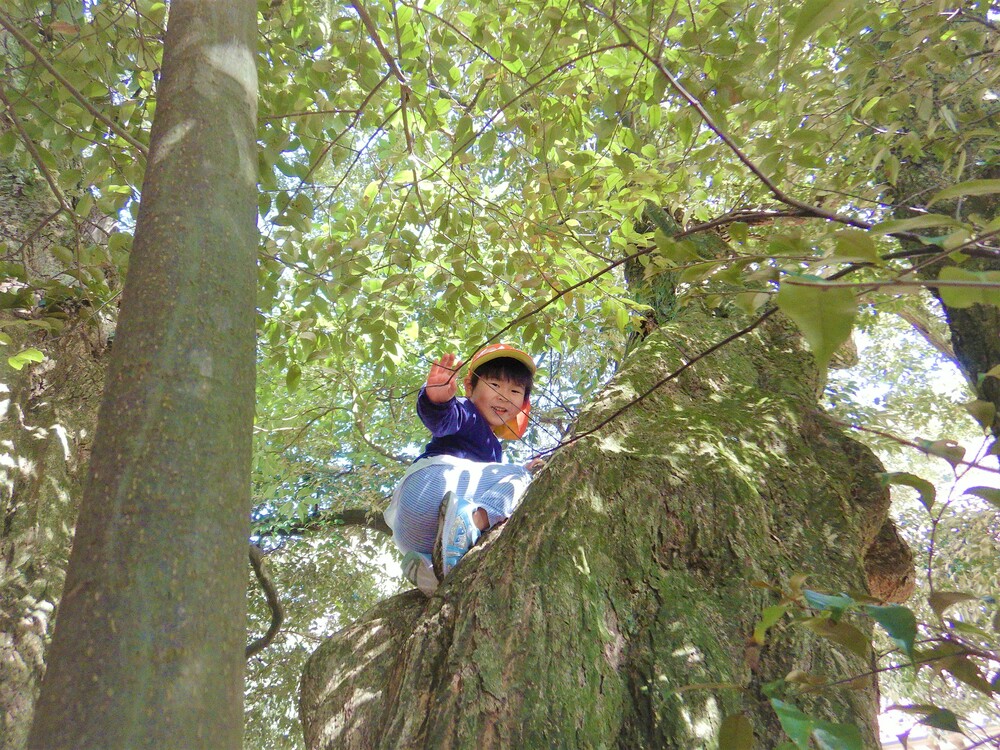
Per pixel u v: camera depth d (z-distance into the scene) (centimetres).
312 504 900
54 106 307
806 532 185
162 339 108
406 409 783
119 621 88
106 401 106
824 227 256
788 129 262
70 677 85
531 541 176
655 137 356
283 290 387
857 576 175
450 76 290
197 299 112
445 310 344
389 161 303
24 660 254
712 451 201
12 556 270
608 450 200
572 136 285
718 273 106
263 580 782
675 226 377
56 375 317
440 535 216
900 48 231
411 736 150
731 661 154
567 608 162
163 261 114
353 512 916
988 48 254
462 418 269
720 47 224
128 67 322
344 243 299
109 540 93
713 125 120
